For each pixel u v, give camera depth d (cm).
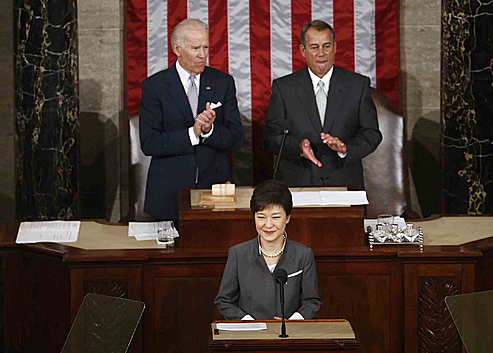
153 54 2292
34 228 1639
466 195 2148
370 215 2070
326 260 1442
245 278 1220
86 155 2361
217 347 966
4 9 2238
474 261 1414
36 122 2098
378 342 1460
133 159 2042
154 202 1792
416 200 2383
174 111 1792
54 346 1509
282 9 2292
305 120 1867
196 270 1445
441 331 1426
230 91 1833
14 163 2273
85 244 1510
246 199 1576
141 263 1422
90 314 1092
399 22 2344
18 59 2098
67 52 2100
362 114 1858
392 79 2297
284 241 1225
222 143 1764
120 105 2353
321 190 1609
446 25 2159
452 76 2147
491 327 1049
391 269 1445
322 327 1019
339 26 2291
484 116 2109
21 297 1542
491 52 2092
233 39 2300
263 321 1052
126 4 2280
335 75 1884
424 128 2366
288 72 2308
